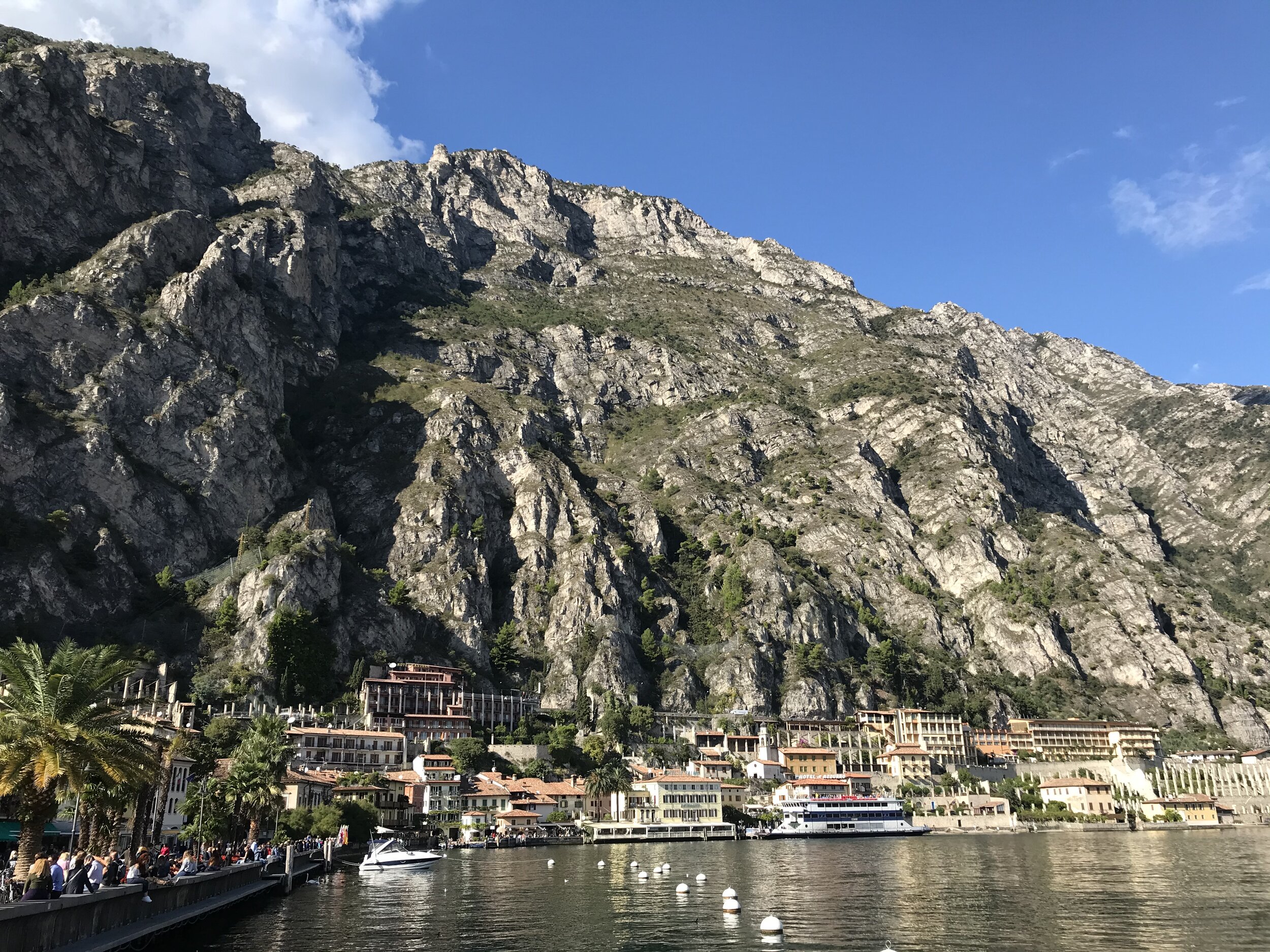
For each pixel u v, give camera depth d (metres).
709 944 70.25
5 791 54.78
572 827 186.75
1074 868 124.88
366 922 81.06
